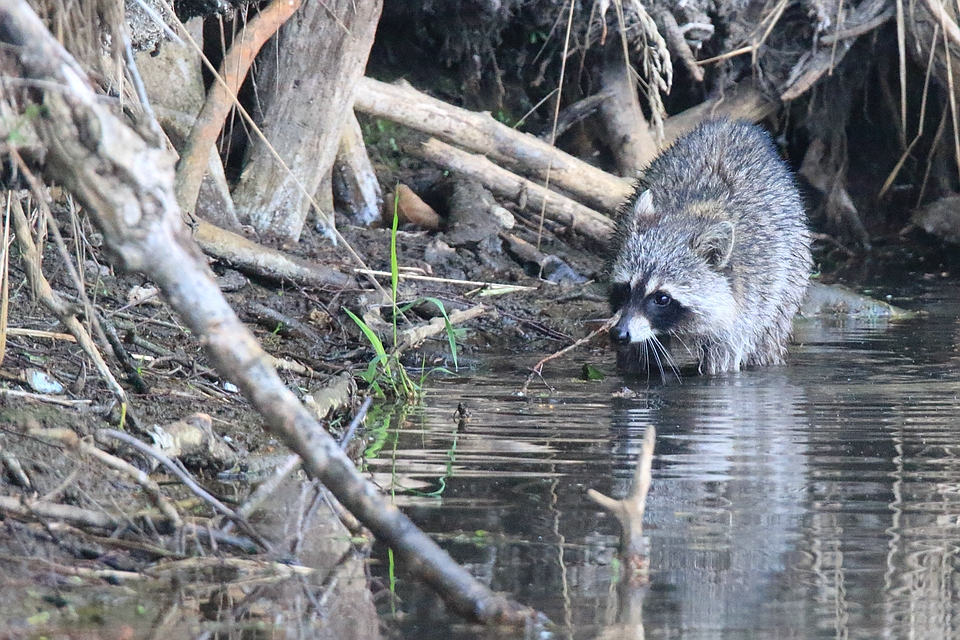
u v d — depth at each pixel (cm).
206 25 1602
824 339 1484
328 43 1449
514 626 514
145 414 830
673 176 1480
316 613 531
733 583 574
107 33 775
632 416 1015
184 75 1424
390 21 2006
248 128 1520
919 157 2205
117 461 618
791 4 2002
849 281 1878
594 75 2020
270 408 504
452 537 646
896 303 1711
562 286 1595
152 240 493
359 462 821
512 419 994
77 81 489
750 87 2048
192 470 777
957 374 1226
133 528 616
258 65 1491
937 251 2128
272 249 1350
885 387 1158
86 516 598
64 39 600
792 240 1452
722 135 1509
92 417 776
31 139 548
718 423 981
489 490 749
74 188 493
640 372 1291
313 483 664
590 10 1948
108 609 524
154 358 966
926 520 683
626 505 595
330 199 1605
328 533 656
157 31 1008
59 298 789
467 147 1739
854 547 631
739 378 1248
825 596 557
